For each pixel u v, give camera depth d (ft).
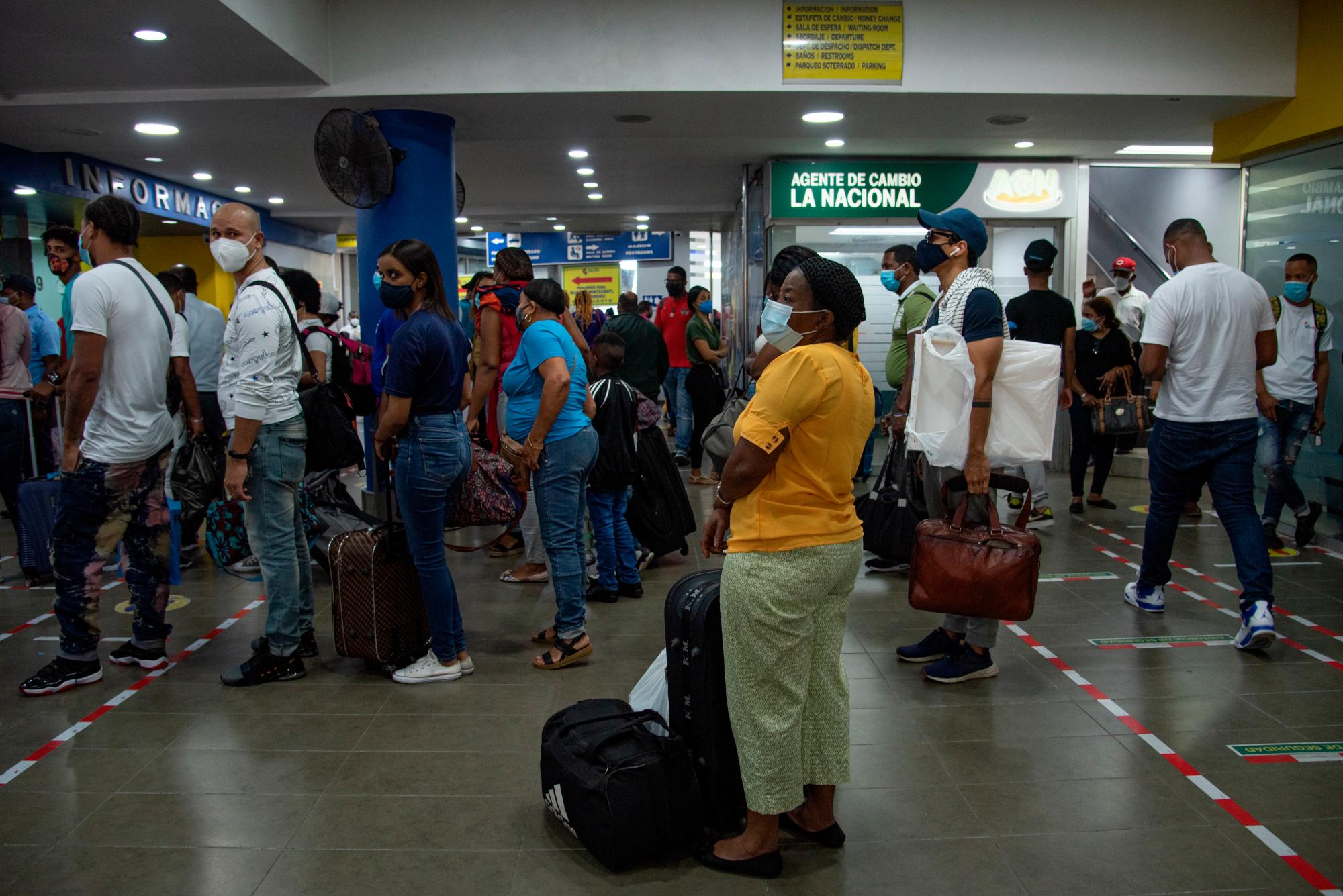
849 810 9.14
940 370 11.45
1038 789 9.50
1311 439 20.26
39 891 7.86
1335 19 18.72
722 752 8.57
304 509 16.96
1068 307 21.44
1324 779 9.62
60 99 19.81
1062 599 15.89
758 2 19.13
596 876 8.09
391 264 11.44
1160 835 8.63
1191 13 19.71
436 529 11.94
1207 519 21.84
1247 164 22.40
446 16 19.11
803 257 9.04
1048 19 19.57
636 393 17.72
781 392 7.31
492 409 19.15
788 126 23.43
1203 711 11.34
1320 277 20.02
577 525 12.88
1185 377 13.66
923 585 11.33
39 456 23.98
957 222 11.91
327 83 19.24
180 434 18.28
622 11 19.10
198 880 8.02
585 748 8.38
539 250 62.59
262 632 14.64
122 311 11.89
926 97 20.02
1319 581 16.72
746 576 7.59
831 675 8.25
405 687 12.34
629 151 28.50
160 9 14.80
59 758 10.32
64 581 12.18
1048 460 11.60
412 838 8.70
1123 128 23.66
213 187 36.06
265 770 10.03
